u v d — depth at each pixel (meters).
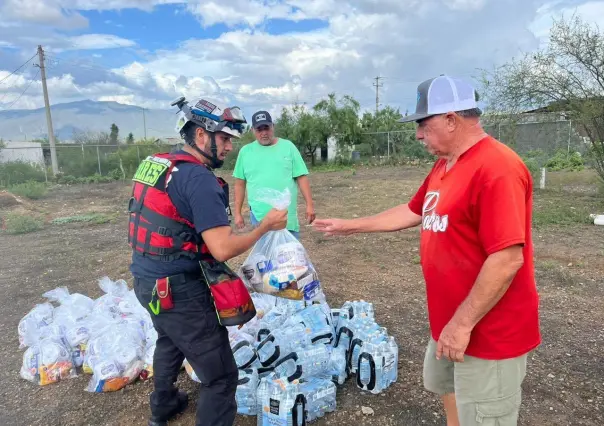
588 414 2.93
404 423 2.88
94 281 6.04
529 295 1.96
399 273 5.87
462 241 1.96
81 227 10.56
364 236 7.93
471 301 1.84
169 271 2.37
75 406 3.17
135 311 4.06
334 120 29.27
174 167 2.35
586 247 6.73
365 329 3.41
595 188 12.23
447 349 1.91
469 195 1.89
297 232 4.53
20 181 22.94
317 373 3.13
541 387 3.23
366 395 3.17
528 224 1.93
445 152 2.01
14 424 3.00
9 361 3.83
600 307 4.57
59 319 3.96
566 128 11.74
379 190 15.05
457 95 1.92
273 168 4.29
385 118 32.84
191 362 2.48
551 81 11.07
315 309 3.54
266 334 3.42
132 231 2.46
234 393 2.60
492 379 1.97
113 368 3.33
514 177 1.79
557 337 3.96
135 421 3.01
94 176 24.48
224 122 2.40
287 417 2.68
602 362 3.53
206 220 2.25
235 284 2.44
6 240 9.34
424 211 2.16
